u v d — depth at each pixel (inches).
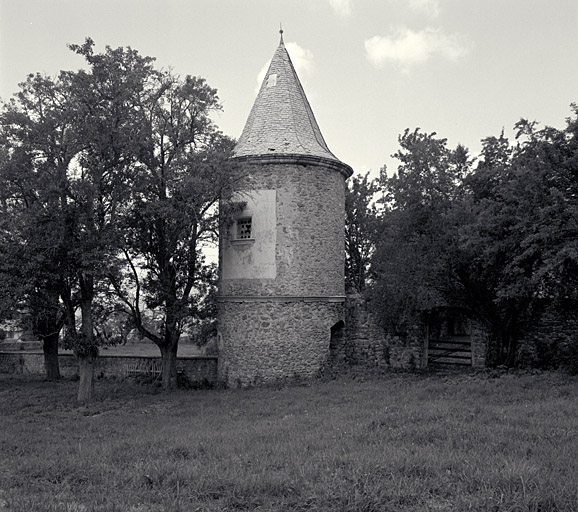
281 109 830.5
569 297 685.3
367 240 1263.5
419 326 811.4
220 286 812.0
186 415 583.8
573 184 588.4
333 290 812.0
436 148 725.9
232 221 788.0
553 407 442.0
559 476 265.7
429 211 711.1
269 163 781.9
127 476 312.0
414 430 378.0
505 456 307.6
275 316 774.5
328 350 805.2
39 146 652.7
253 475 291.9
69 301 724.7
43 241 642.2
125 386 839.7
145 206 722.8
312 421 464.8
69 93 678.5
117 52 680.4
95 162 680.4
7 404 722.8
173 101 767.1
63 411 658.8
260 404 612.1
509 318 706.2
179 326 812.6
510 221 619.2
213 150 747.4
